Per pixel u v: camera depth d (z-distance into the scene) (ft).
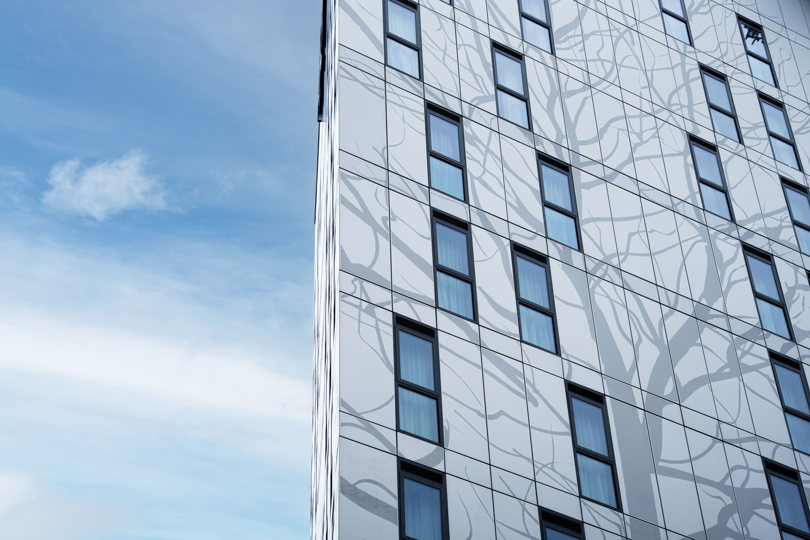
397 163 84.69
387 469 67.51
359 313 74.13
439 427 71.67
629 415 81.66
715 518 79.71
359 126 85.35
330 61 113.80
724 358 91.56
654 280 92.84
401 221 81.15
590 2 113.39
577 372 81.46
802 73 128.06
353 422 68.54
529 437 74.79
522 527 69.77
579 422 78.54
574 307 85.76
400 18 96.02
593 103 103.35
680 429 83.61
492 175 89.66
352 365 71.31
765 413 90.02
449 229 83.41
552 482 73.41
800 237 109.09
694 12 122.93
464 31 99.25
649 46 114.21
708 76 117.39
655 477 79.05
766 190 110.52
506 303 81.92
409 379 72.90
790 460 88.02
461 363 75.82
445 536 66.64
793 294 102.78
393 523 65.46
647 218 97.55
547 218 90.53
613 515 74.69
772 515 83.05
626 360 85.15
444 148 88.63
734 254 101.30
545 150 95.55
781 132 118.83
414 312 76.54
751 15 129.18
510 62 100.63
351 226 78.69
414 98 90.33
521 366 78.64
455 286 80.23
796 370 96.12
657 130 106.22
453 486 69.10
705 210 102.99
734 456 84.74
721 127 113.09
